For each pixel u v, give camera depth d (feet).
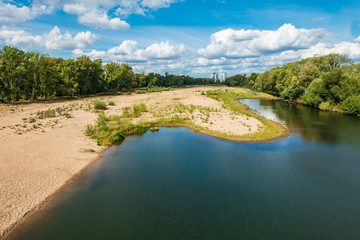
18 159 63.46
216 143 88.33
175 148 82.53
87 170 63.16
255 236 38.09
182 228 39.86
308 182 57.57
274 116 145.59
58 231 38.45
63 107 155.33
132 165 67.10
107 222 41.11
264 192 52.49
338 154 77.15
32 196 48.03
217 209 45.62
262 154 77.00
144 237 37.42
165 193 51.44
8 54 167.84
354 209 46.37
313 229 40.06
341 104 162.30
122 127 103.55
